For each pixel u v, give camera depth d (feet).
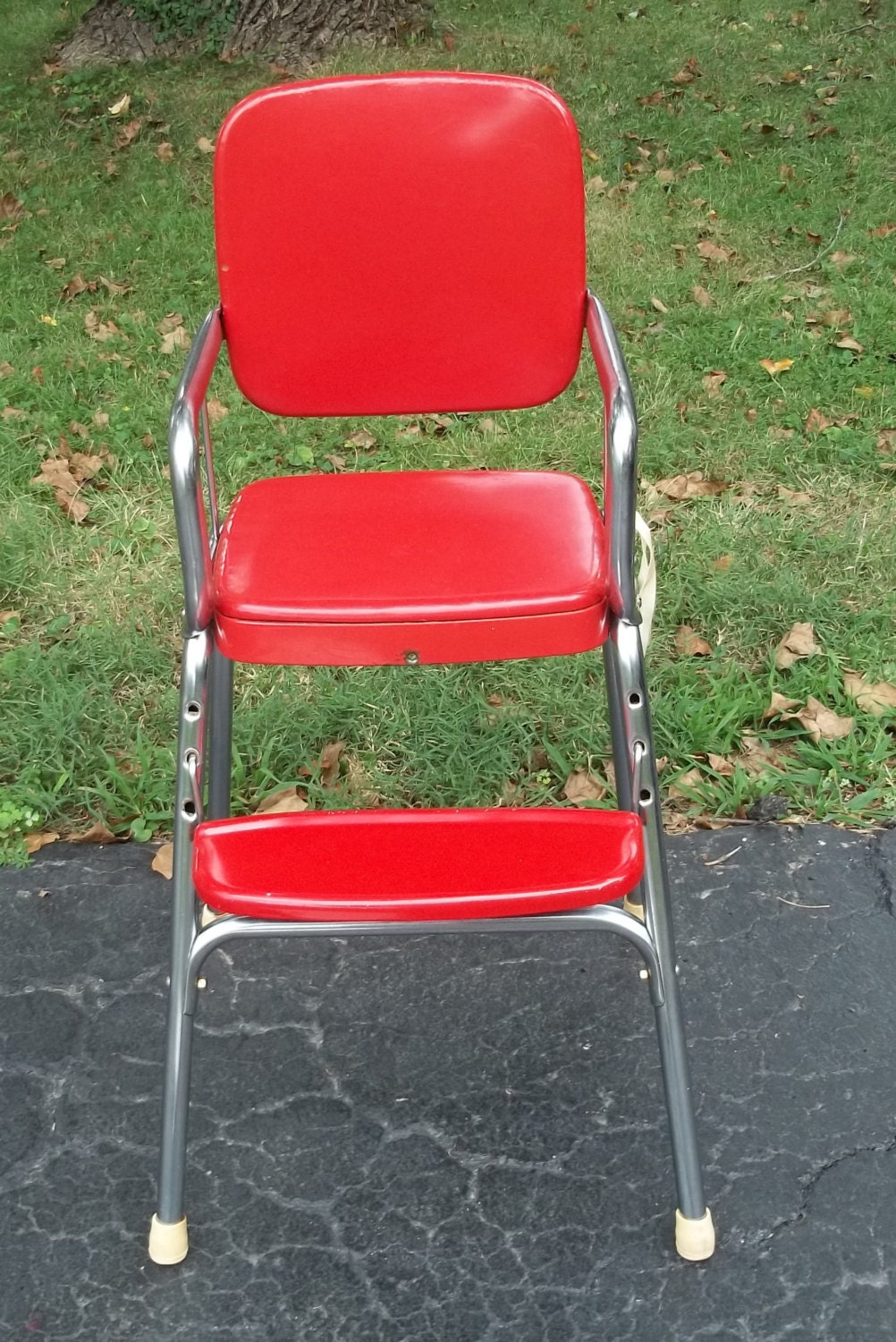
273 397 5.67
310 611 4.66
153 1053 5.94
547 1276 4.94
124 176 15.55
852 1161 5.33
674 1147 4.83
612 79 17.78
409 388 5.69
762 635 8.34
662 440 10.19
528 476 5.72
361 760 7.59
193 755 4.52
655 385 10.99
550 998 6.15
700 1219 4.92
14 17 21.45
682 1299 4.83
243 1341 4.75
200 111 17.24
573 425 10.51
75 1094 5.73
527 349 5.59
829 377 10.95
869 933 6.42
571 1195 5.24
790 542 9.08
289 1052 5.92
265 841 4.34
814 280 12.71
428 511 5.40
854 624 8.32
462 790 7.33
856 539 9.00
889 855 6.85
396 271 5.44
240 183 5.26
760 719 7.72
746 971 6.24
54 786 7.43
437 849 4.29
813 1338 4.69
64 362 11.47
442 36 19.57
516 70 18.04
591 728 7.57
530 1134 5.50
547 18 20.30
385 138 5.24
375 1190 5.29
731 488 9.68
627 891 4.22
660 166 15.29
